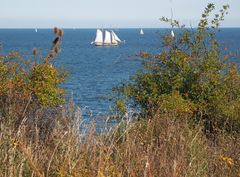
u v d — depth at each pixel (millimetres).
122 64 88688
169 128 10945
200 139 11219
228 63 16031
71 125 9906
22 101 12234
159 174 8109
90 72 73625
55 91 13711
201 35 15984
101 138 8508
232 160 9758
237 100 15133
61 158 8062
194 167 8938
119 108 13852
